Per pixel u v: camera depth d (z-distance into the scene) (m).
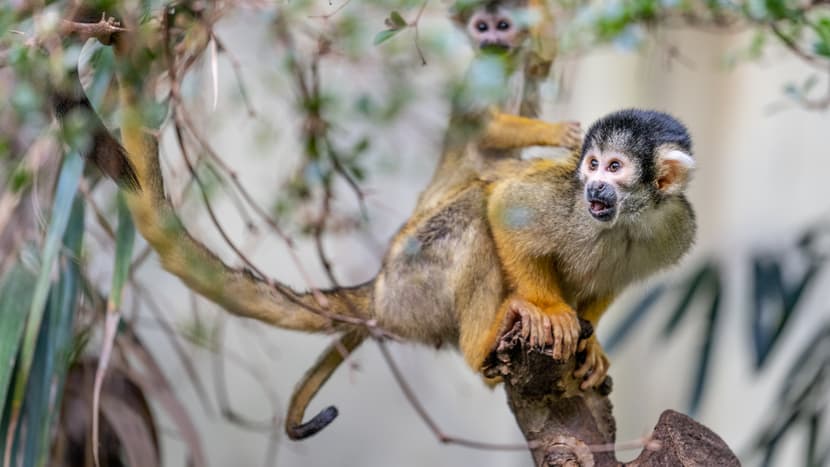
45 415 8.72
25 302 8.77
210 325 13.59
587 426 8.38
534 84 10.48
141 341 11.96
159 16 8.05
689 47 18.25
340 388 17.33
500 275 9.58
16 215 9.03
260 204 12.35
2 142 8.40
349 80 9.48
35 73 7.38
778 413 13.70
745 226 19.20
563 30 9.39
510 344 8.28
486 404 17.83
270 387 15.41
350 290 9.77
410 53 8.82
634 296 16.86
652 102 18.61
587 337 8.70
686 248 9.91
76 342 9.95
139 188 8.16
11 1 7.47
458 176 10.28
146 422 10.46
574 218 9.37
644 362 19.62
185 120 8.41
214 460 16.33
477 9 9.67
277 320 9.31
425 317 9.77
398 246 9.83
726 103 19.22
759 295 13.40
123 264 8.39
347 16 8.52
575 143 10.43
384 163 9.67
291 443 16.91
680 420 7.96
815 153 18.92
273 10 8.62
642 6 9.04
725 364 19.09
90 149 7.71
